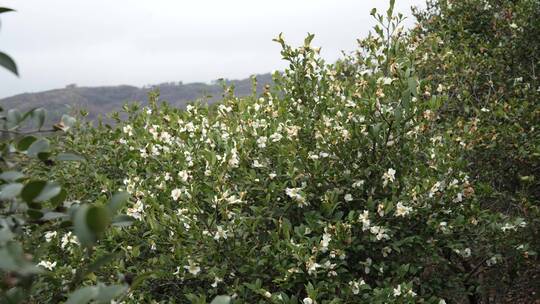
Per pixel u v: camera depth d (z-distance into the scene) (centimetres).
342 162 374
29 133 128
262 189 358
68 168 477
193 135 417
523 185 481
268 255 328
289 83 404
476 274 445
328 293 321
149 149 404
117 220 115
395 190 356
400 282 349
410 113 356
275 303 298
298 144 382
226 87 440
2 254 82
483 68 590
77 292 92
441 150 395
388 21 383
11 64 90
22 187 93
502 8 689
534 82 577
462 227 386
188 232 331
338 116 382
